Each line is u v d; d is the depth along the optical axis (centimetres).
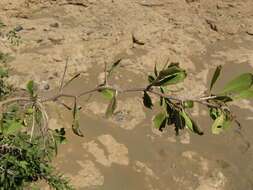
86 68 754
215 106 203
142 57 805
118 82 747
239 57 872
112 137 660
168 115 214
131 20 866
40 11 836
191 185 629
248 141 712
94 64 767
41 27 791
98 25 830
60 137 347
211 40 902
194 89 777
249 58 875
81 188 578
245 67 853
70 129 643
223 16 955
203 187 627
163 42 851
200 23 928
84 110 685
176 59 825
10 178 346
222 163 669
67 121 650
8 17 798
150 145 668
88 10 865
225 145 699
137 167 631
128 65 782
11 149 341
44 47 759
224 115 203
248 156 688
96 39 794
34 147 345
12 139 341
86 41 786
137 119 701
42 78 703
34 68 714
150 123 702
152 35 848
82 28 812
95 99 705
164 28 873
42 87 689
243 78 193
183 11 948
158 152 661
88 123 670
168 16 920
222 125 204
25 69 707
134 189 602
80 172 594
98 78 742
